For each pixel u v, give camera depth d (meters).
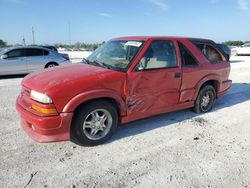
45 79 3.38
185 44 4.57
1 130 4.06
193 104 4.91
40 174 2.86
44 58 10.58
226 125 4.54
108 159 3.23
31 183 2.69
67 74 3.49
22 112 3.33
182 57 4.45
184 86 4.50
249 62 16.95
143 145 3.64
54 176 2.83
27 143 3.62
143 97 3.90
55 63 10.88
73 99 3.17
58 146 3.54
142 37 4.23
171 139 3.87
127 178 2.82
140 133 4.07
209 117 4.95
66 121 3.18
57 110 3.12
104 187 2.66
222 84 5.39
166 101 4.29
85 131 3.43
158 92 4.09
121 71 3.64
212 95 5.21
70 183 2.71
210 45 5.10
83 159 3.21
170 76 4.18
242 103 6.10
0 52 9.96
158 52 4.06
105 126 3.64
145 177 2.85
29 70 10.27
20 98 3.68
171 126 4.40
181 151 3.48
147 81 3.87
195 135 4.04
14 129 4.12
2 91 7.04
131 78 3.67
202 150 3.52
